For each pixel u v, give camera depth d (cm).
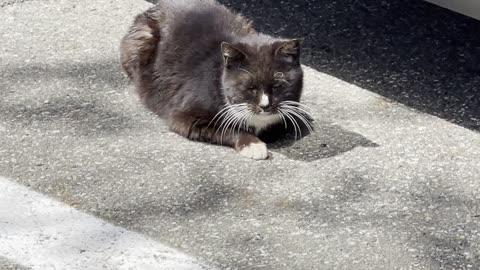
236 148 558
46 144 558
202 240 482
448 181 534
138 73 612
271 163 547
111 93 610
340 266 467
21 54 645
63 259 465
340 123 587
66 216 496
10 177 528
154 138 569
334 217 502
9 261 463
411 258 474
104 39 666
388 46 667
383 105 606
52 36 667
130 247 474
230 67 563
